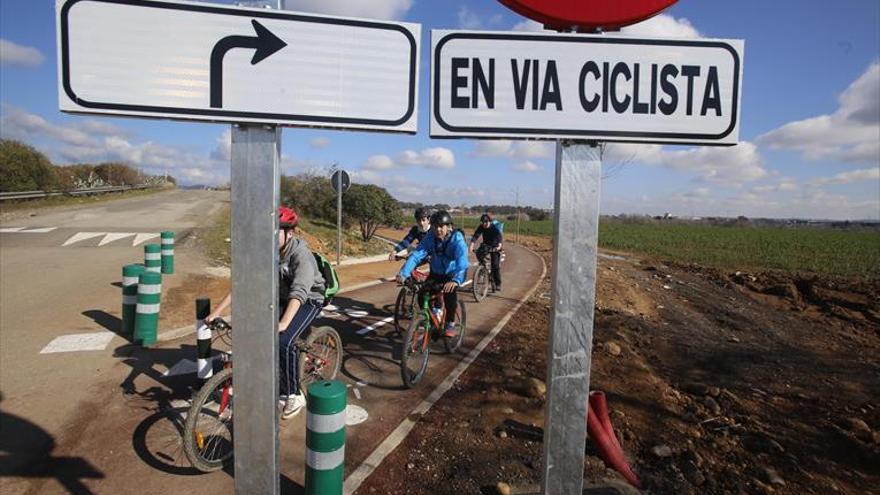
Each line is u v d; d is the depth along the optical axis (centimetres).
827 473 355
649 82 171
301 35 160
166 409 384
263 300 163
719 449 374
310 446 247
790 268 2119
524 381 466
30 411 373
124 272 562
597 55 170
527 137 172
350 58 163
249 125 162
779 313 1077
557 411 177
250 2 158
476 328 716
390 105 166
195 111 157
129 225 1686
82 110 154
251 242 162
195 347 525
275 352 165
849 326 964
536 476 310
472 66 169
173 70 156
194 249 1230
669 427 402
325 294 385
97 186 3425
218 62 157
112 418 367
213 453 315
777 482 330
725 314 1026
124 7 154
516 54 170
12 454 315
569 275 174
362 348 577
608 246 3325
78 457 315
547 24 171
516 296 1038
